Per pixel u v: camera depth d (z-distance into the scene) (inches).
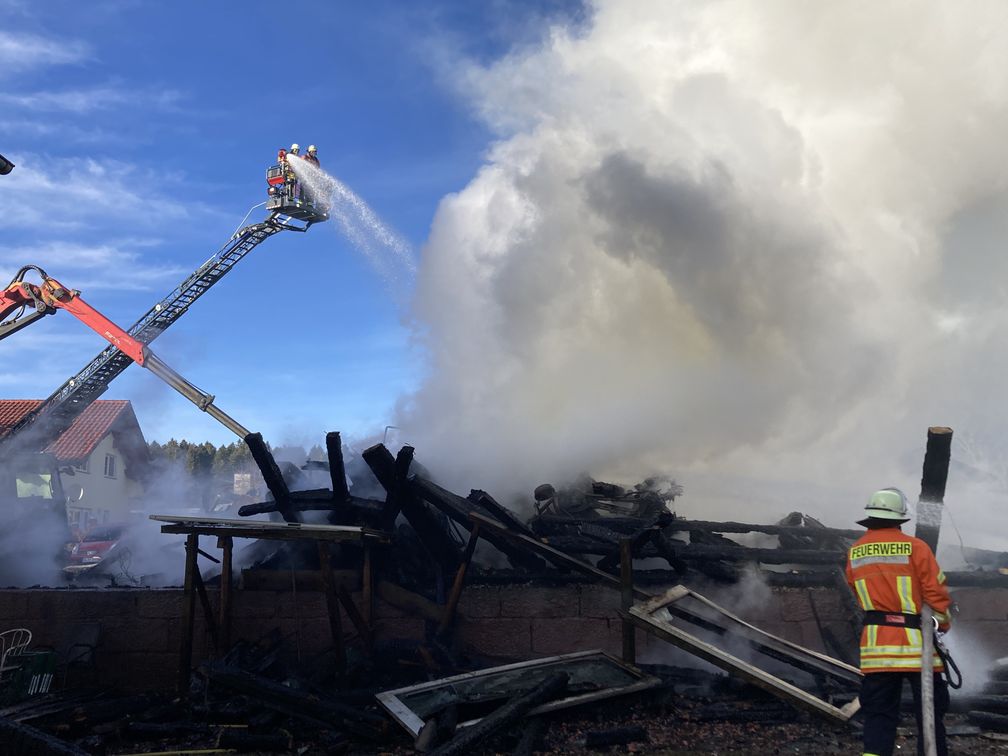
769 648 268.1
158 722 241.0
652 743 219.0
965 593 304.5
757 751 211.9
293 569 295.6
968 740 222.1
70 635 288.5
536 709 229.6
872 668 176.1
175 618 290.2
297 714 233.5
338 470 309.7
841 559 321.7
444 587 306.5
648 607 260.1
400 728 226.1
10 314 693.9
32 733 212.2
